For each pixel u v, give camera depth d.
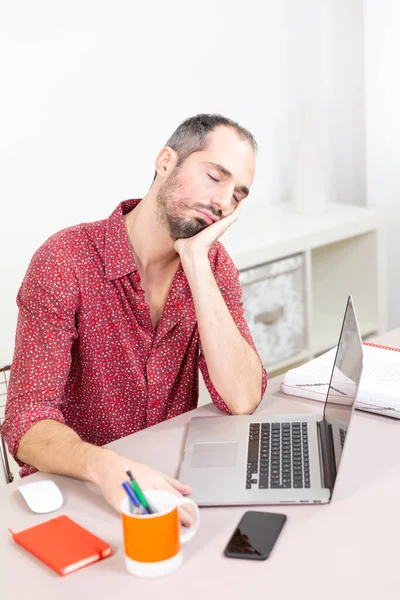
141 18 2.72
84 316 1.54
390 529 1.10
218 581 1.00
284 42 3.19
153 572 1.02
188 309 1.61
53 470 1.29
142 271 1.60
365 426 1.44
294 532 1.10
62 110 2.57
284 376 1.62
